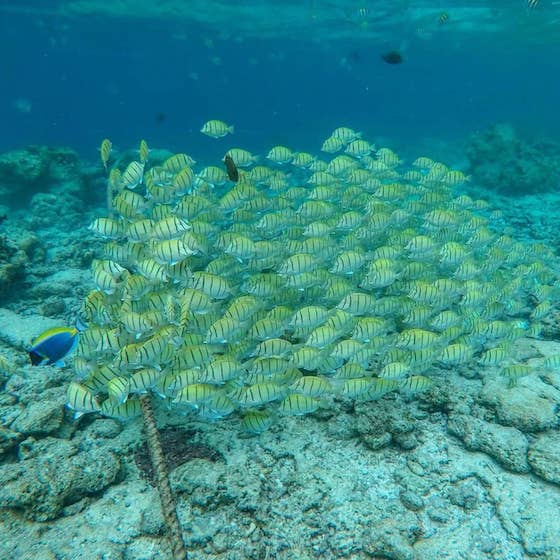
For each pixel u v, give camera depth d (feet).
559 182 21.79
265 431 6.16
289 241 7.80
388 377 5.67
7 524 5.15
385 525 5.11
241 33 48.03
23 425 5.98
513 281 7.71
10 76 142.61
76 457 5.63
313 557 5.02
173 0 33.45
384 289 8.18
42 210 17.01
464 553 4.97
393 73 110.52
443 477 5.63
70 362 7.14
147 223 6.49
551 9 32.14
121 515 5.29
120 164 19.48
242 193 8.40
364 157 10.61
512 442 5.72
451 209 9.41
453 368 7.09
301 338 6.76
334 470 5.74
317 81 158.81
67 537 5.10
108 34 52.70
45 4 36.73
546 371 6.75
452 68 90.02
